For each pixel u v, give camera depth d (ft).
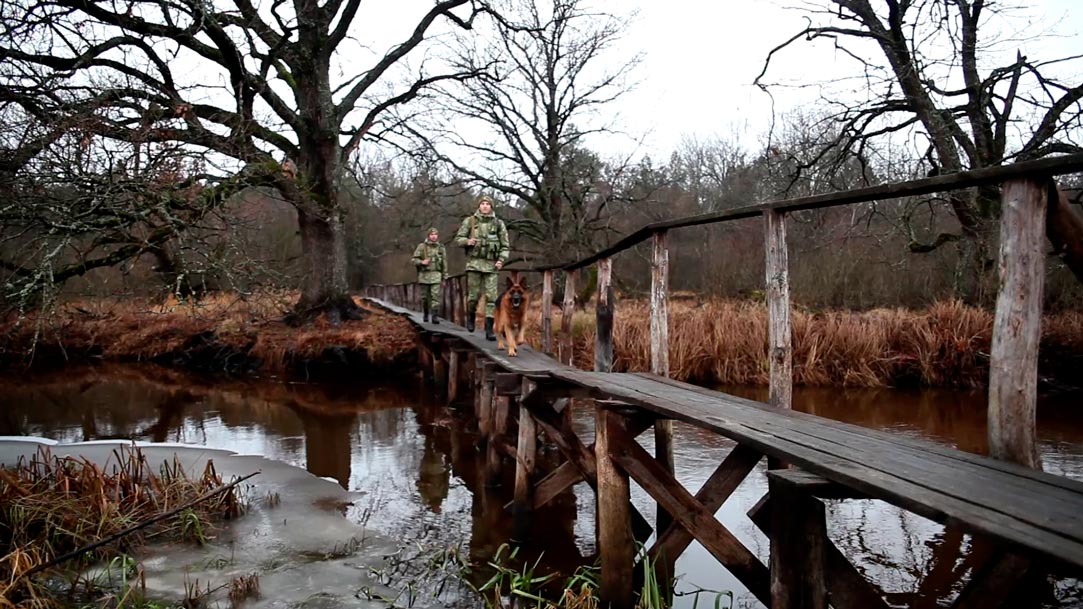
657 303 18.49
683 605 14.17
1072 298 44.68
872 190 10.61
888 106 41.47
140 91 30.17
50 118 24.13
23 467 19.25
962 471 8.70
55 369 53.01
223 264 30.14
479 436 26.99
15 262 25.49
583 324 51.52
